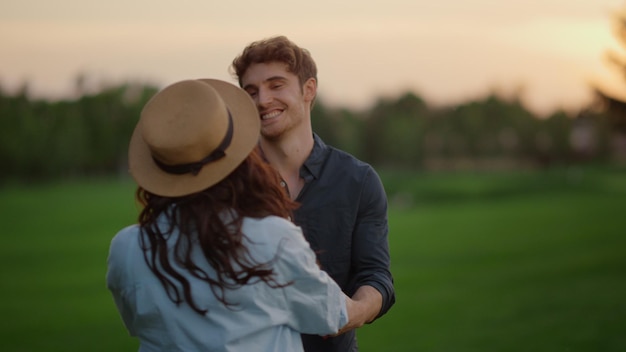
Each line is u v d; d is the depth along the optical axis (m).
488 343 12.52
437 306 17.22
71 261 28.58
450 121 110.56
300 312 2.49
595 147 104.75
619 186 67.56
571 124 106.88
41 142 92.12
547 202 53.53
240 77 3.22
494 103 111.88
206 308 2.39
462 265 25.78
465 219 43.59
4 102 93.00
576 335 12.70
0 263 28.05
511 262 25.94
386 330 14.27
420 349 12.24
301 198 3.17
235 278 2.37
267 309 2.42
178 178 2.44
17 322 16.17
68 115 95.62
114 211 49.66
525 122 110.00
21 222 43.66
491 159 109.06
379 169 104.38
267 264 2.40
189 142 2.39
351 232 3.17
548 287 19.64
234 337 2.39
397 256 28.98
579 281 20.44
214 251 2.37
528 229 36.81
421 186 72.19
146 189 2.47
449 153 108.50
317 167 3.18
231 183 2.46
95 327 15.49
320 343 3.14
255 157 2.52
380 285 3.03
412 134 104.75
